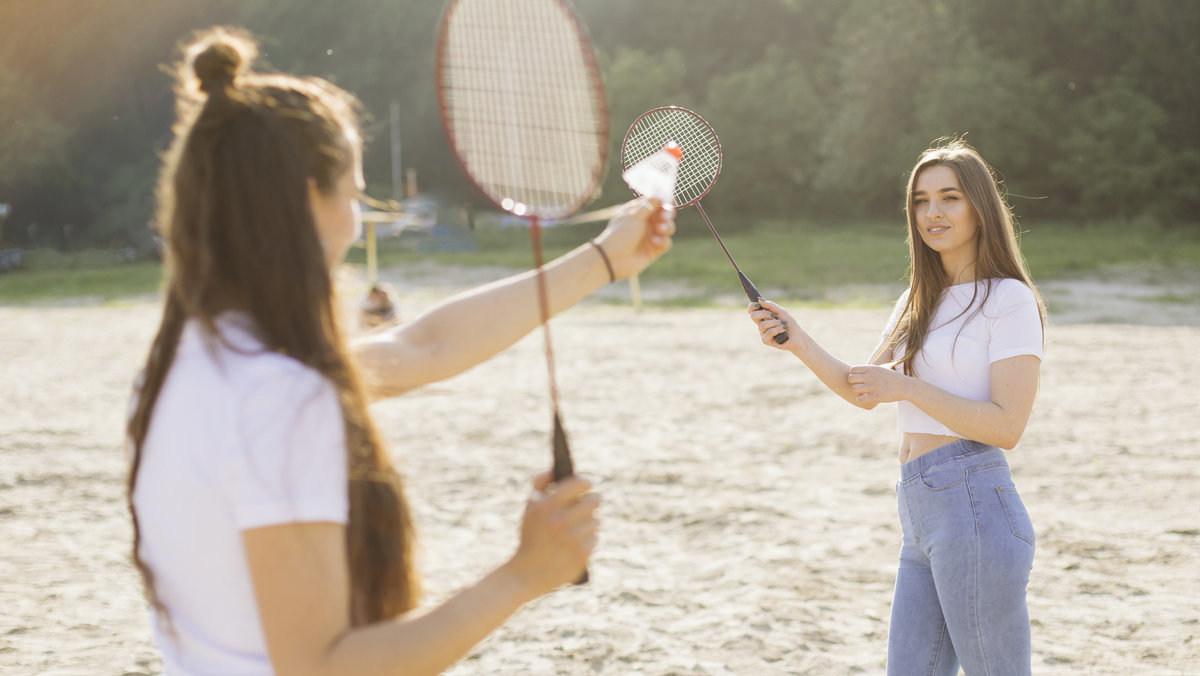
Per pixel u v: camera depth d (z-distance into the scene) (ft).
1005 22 130.31
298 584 3.89
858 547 18.86
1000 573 8.52
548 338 5.02
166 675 4.33
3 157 149.48
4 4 152.35
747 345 50.39
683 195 9.81
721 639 14.61
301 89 4.55
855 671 13.48
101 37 160.86
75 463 27.04
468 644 4.21
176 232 4.25
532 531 4.47
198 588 4.12
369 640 4.00
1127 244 100.01
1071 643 14.35
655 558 18.53
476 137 5.28
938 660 9.11
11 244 157.38
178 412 4.09
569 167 5.30
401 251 126.62
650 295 83.66
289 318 4.19
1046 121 121.19
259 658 4.15
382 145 183.73
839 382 9.37
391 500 4.47
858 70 131.44
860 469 25.00
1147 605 15.72
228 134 4.25
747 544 19.19
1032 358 8.86
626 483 23.97
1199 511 20.59
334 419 4.06
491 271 102.63
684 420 31.94
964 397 8.93
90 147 166.20
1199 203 120.06
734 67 179.22
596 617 15.65
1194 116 120.78
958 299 9.32
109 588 17.46
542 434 29.94
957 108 119.03
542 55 5.29
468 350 5.90
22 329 64.85
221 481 3.93
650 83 152.87
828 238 120.06
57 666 14.02
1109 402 33.01
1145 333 53.21
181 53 4.60
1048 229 115.55
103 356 50.39
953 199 9.29
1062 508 21.16
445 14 5.26
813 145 144.77
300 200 4.26
